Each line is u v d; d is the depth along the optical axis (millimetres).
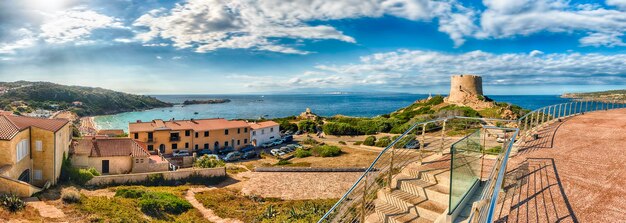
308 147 60188
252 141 67250
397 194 8633
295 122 94562
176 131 57219
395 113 105875
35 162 31234
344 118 96875
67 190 26609
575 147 12164
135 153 40375
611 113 19984
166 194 29734
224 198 30562
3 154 27281
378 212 8164
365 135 76562
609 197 7629
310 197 30281
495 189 4996
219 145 61625
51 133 31531
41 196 26828
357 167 39531
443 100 103500
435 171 9203
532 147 12836
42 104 160250
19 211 22188
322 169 36906
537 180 9078
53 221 21391
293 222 22719
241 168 45250
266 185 33688
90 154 38344
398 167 10484
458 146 7141
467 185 7875
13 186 25734
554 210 7137
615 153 11016
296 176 35688
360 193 12648
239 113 188000
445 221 6727
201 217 25906
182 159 50156
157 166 41125
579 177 9016
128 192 29438
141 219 23453
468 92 97250
